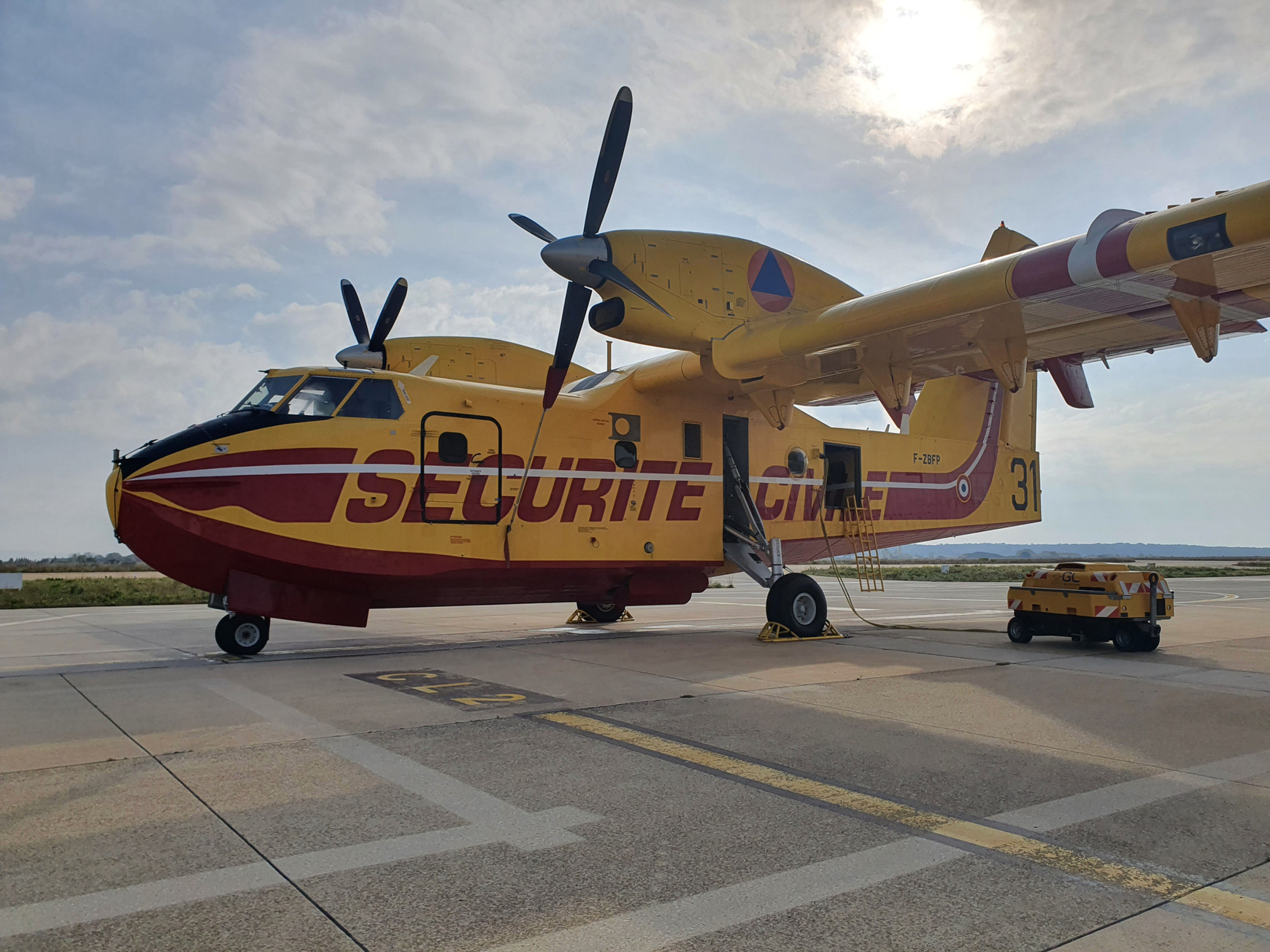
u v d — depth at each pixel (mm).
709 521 11539
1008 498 15344
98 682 7371
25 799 3908
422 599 10125
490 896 2844
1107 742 5082
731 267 9445
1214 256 6391
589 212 8805
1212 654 9133
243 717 5789
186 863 3121
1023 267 7309
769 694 6680
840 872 3070
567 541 10430
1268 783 4254
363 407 9398
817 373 9453
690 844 3357
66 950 2434
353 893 2859
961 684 7125
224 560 8758
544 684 7227
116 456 8609
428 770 4438
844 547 13547
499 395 10258
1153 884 2980
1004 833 3504
